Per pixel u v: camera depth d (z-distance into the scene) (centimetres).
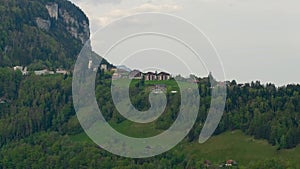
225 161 19000
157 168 17700
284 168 18362
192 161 18338
